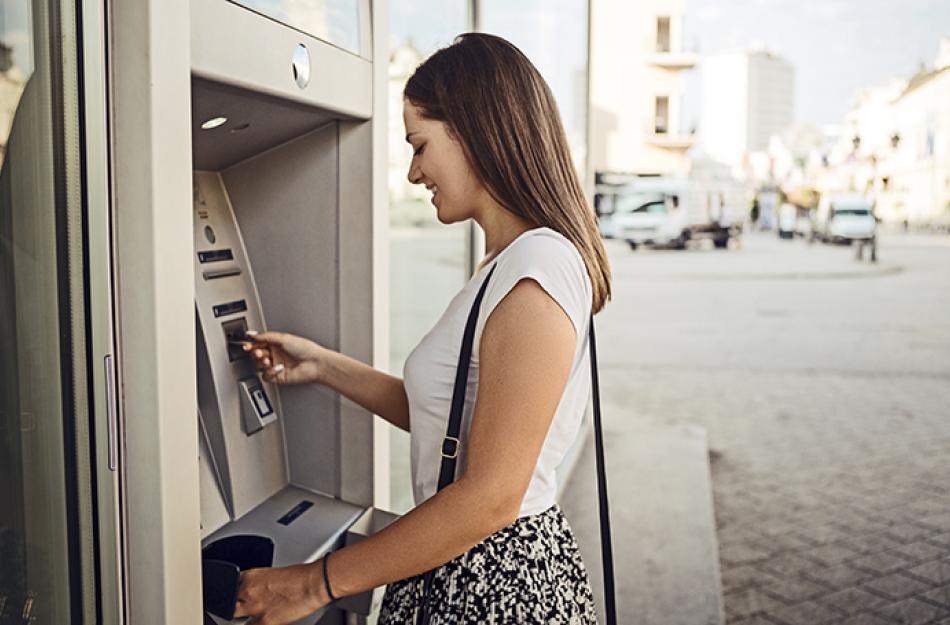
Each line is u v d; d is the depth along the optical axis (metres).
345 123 1.42
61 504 0.87
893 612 3.28
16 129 0.79
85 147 0.84
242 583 1.08
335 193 1.44
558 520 1.15
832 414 6.72
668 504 3.92
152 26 0.85
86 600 0.90
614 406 6.56
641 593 3.02
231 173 1.46
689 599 2.97
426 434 1.15
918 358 9.23
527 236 1.07
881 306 13.19
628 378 8.02
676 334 10.72
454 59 1.13
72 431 0.87
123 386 0.91
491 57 1.12
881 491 4.82
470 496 0.99
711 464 5.32
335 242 1.45
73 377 0.87
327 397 1.51
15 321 0.81
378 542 1.03
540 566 1.10
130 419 0.91
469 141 1.11
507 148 1.09
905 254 21.83
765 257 21.00
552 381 1.00
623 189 23.23
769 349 9.73
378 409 1.40
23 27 0.79
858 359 9.16
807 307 13.03
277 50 1.12
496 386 1.00
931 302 13.55
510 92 1.10
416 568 1.02
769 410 6.81
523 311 1.01
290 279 1.47
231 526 1.38
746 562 3.75
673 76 24.27
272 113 1.25
